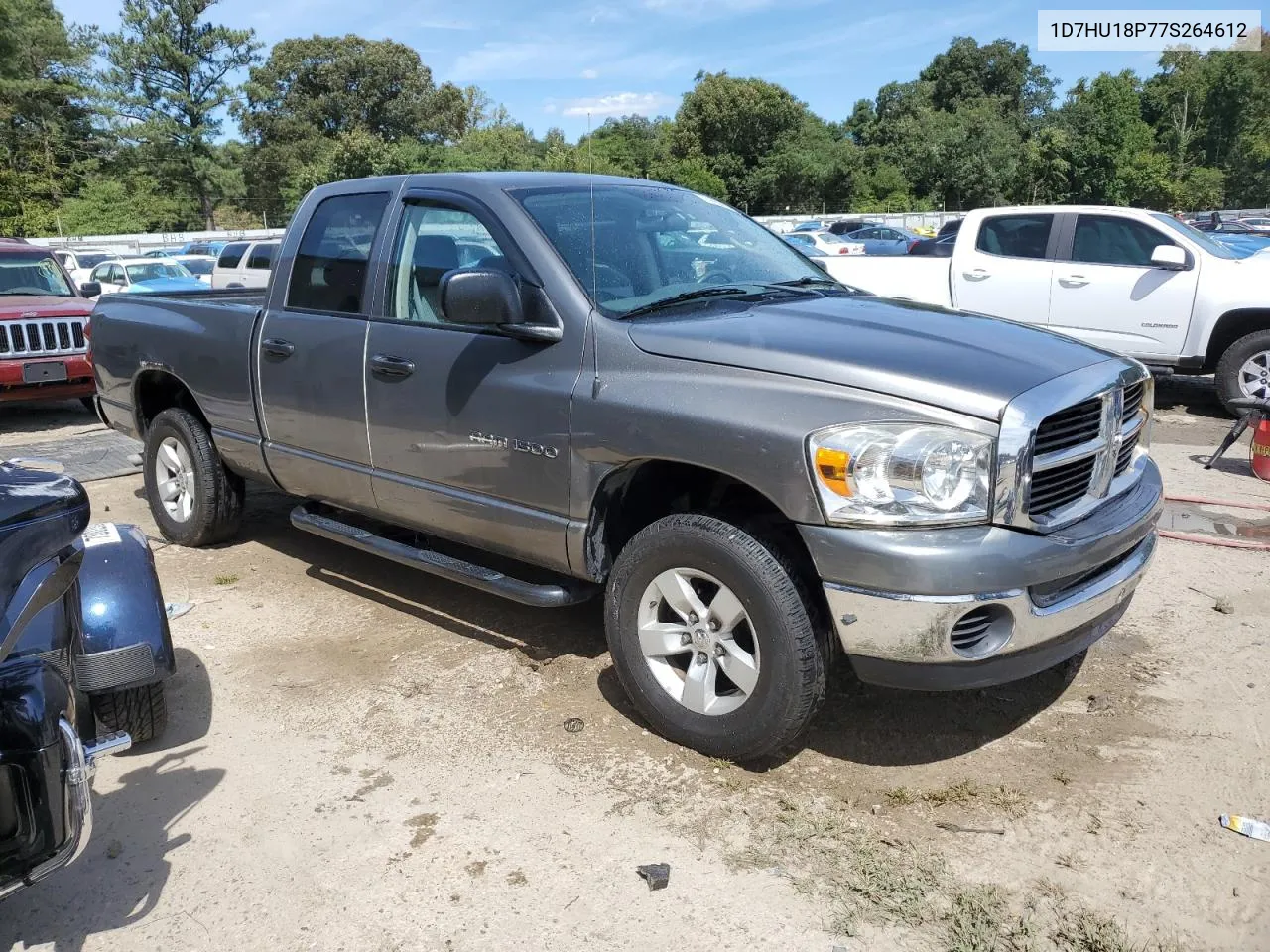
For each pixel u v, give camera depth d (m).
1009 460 2.79
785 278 4.14
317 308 4.47
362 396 4.18
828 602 2.92
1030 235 9.26
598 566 3.56
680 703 3.33
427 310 3.98
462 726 3.61
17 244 10.51
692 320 3.43
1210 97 70.69
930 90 95.88
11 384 9.02
